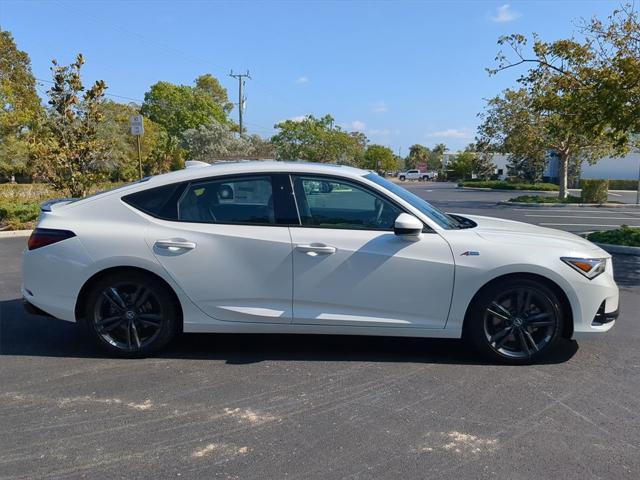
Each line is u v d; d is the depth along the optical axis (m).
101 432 3.36
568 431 3.40
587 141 23.89
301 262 4.36
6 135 21.94
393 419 3.54
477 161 44.28
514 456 3.11
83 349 4.80
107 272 4.48
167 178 4.62
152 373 4.28
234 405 3.73
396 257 4.32
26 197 17.25
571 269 4.30
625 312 6.23
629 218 19.05
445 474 2.92
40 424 3.46
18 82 28.14
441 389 4.00
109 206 4.55
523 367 4.43
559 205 24.39
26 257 4.55
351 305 4.39
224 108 72.06
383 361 4.55
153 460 3.05
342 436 3.32
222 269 4.40
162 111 57.81
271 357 4.62
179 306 4.56
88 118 14.20
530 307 4.41
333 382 4.12
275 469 2.97
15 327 5.43
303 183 4.52
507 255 4.29
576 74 11.87
